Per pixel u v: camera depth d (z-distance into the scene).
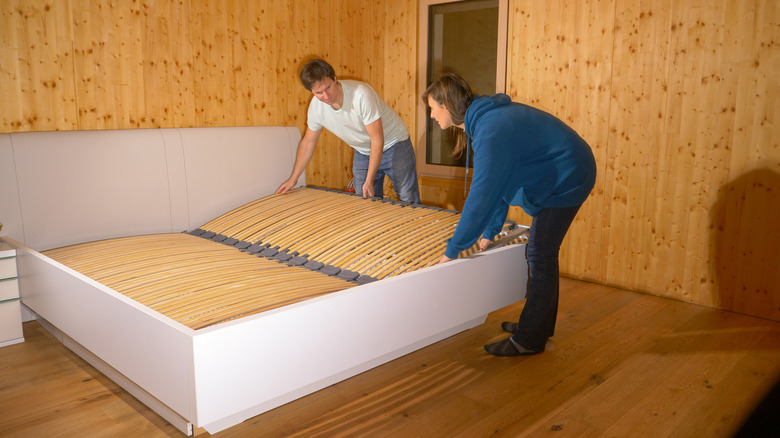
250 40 3.71
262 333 1.65
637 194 3.31
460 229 2.12
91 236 3.02
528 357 2.39
